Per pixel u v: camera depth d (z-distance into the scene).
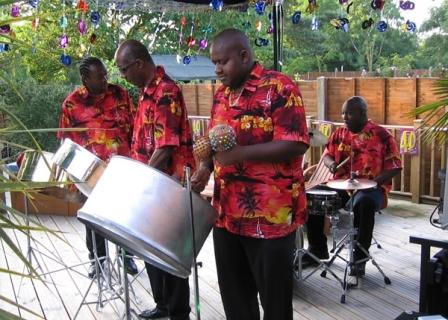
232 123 1.76
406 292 2.96
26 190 0.90
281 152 1.65
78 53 4.54
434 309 2.12
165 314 2.63
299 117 1.67
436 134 2.38
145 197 1.54
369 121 3.34
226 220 1.81
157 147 2.21
